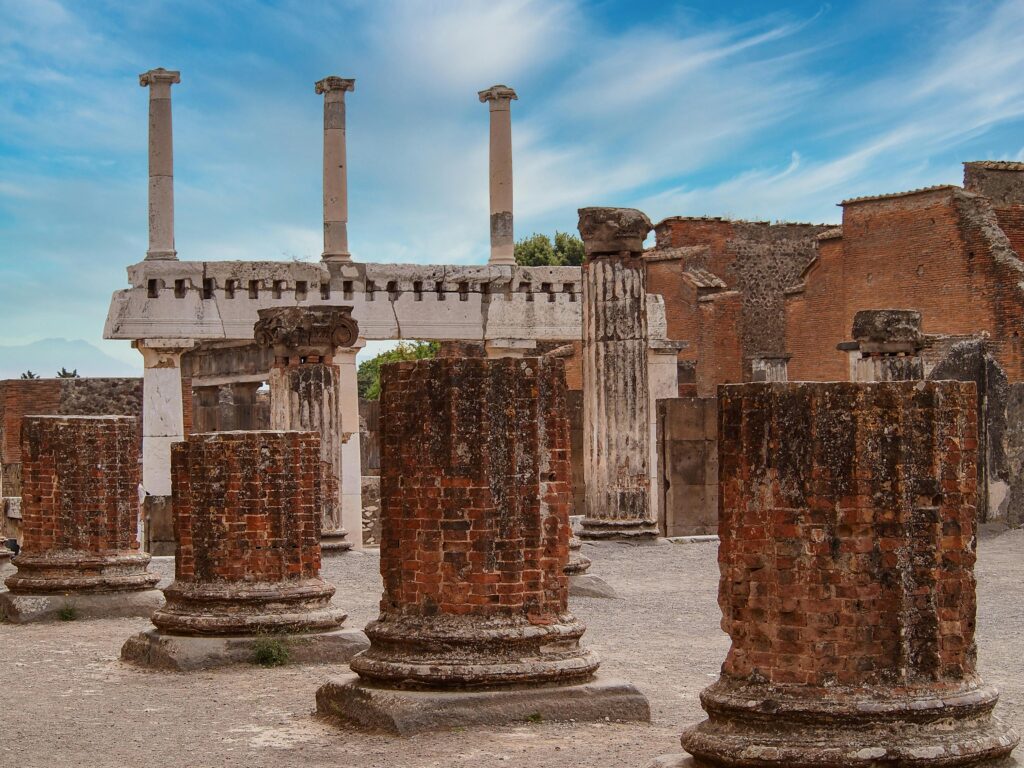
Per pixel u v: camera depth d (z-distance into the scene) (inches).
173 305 1267.2
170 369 1273.4
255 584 628.4
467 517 479.8
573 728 468.8
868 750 346.3
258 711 515.5
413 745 449.1
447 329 1370.6
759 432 363.6
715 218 2118.6
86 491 813.9
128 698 547.8
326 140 1349.7
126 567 817.5
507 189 1417.3
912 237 1796.3
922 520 358.6
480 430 480.4
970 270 1720.0
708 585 856.9
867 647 356.2
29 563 807.1
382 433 501.0
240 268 1289.4
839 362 1919.3
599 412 1019.3
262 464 632.4
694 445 1216.2
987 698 360.5
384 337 1346.0
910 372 1216.8
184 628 621.3
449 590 481.1
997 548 1090.7
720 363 1988.2
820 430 357.7
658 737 456.1
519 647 480.4
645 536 1026.7
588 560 822.5
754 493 364.2
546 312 1406.3
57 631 751.7
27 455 818.8
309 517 641.6
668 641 658.8
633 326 1011.9
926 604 358.3
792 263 2155.5
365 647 627.8
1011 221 1763.0
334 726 483.5
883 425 357.4
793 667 358.9
